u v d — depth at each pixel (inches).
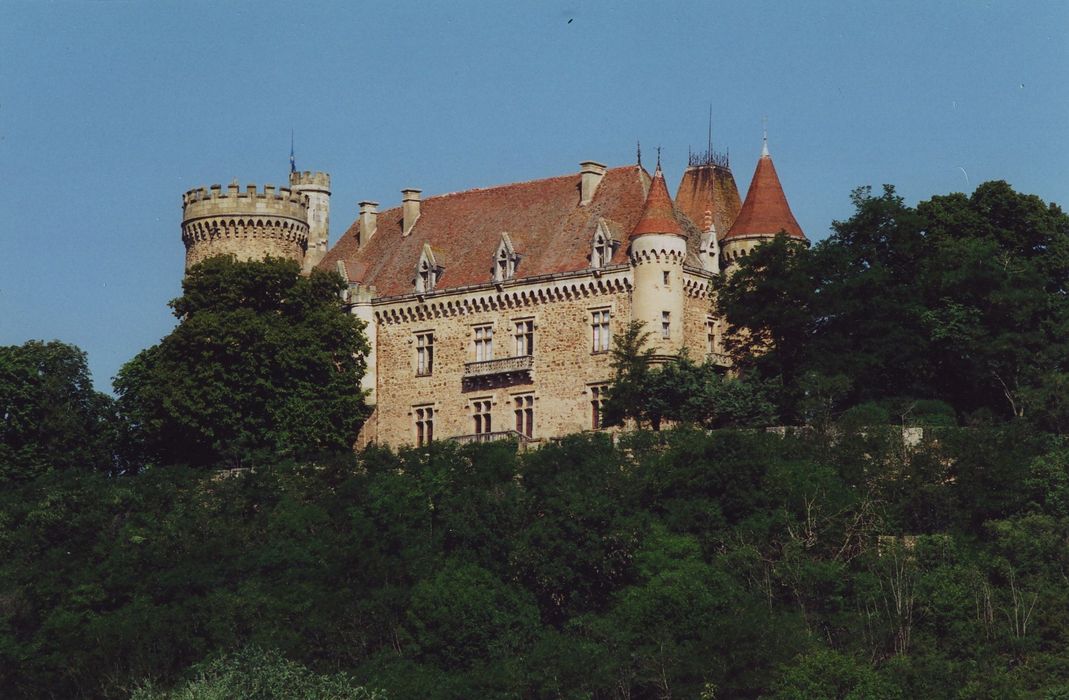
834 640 3772.1
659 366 4726.9
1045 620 3752.5
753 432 4323.3
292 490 4557.1
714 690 3649.1
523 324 4980.3
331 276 5044.3
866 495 4141.2
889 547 3983.8
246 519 4490.7
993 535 4020.7
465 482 4416.8
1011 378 4554.6
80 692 4028.1
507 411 4965.6
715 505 4109.3
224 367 4800.7
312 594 4092.0
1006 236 4825.3
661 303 4783.5
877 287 4608.8
